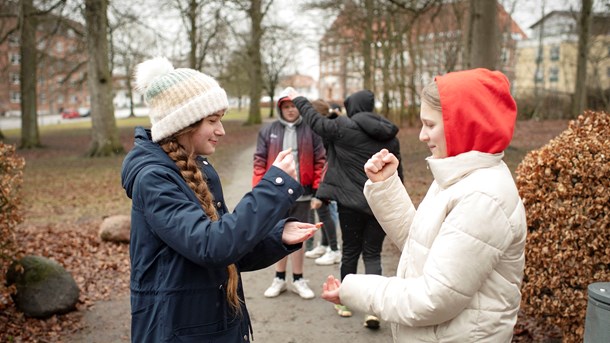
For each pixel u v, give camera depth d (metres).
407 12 13.23
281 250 2.04
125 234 6.90
